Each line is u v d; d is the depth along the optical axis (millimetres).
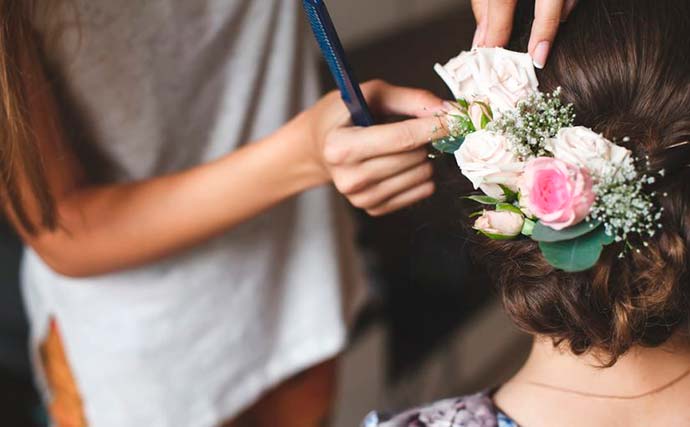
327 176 1264
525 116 893
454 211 1138
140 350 1474
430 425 1082
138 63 1323
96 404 1550
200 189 1300
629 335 918
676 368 1000
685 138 886
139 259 1353
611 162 848
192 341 1496
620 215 847
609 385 1003
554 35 938
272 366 1611
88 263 1354
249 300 1528
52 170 1276
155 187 1324
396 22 2830
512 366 2424
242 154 1293
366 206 1178
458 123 960
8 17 1104
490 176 887
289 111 1532
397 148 1076
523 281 960
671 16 927
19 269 2133
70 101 1306
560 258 861
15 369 2131
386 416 1111
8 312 2121
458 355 2410
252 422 1728
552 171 842
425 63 2658
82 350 1507
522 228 899
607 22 934
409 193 1162
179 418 1535
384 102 1177
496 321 2500
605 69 915
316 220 1575
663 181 891
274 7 1428
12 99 1118
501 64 948
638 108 905
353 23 2818
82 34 1256
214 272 1475
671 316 941
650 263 898
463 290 2389
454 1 2775
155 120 1377
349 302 1728
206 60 1393
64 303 1486
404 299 2414
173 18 1327
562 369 1019
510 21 998
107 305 1451
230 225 1338
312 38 1575
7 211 1301
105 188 1337
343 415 2285
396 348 2426
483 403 1070
